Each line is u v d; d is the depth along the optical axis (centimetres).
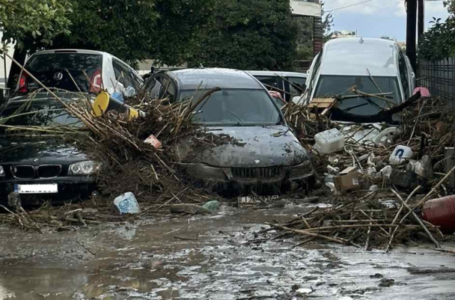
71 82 1589
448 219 895
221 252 834
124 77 1739
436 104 1545
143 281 728
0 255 834
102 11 1952
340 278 731
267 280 727
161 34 2136
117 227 969
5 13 1305
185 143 1157
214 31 3709
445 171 1201
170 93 1313
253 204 1084
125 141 1146
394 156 1294
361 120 1544
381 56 1702
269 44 3894
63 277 745
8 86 1995
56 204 1084
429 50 1941
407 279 726
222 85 1308
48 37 1484
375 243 861
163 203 1081
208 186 1110
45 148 1123
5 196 1080
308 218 941
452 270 755
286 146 1145
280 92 1934
